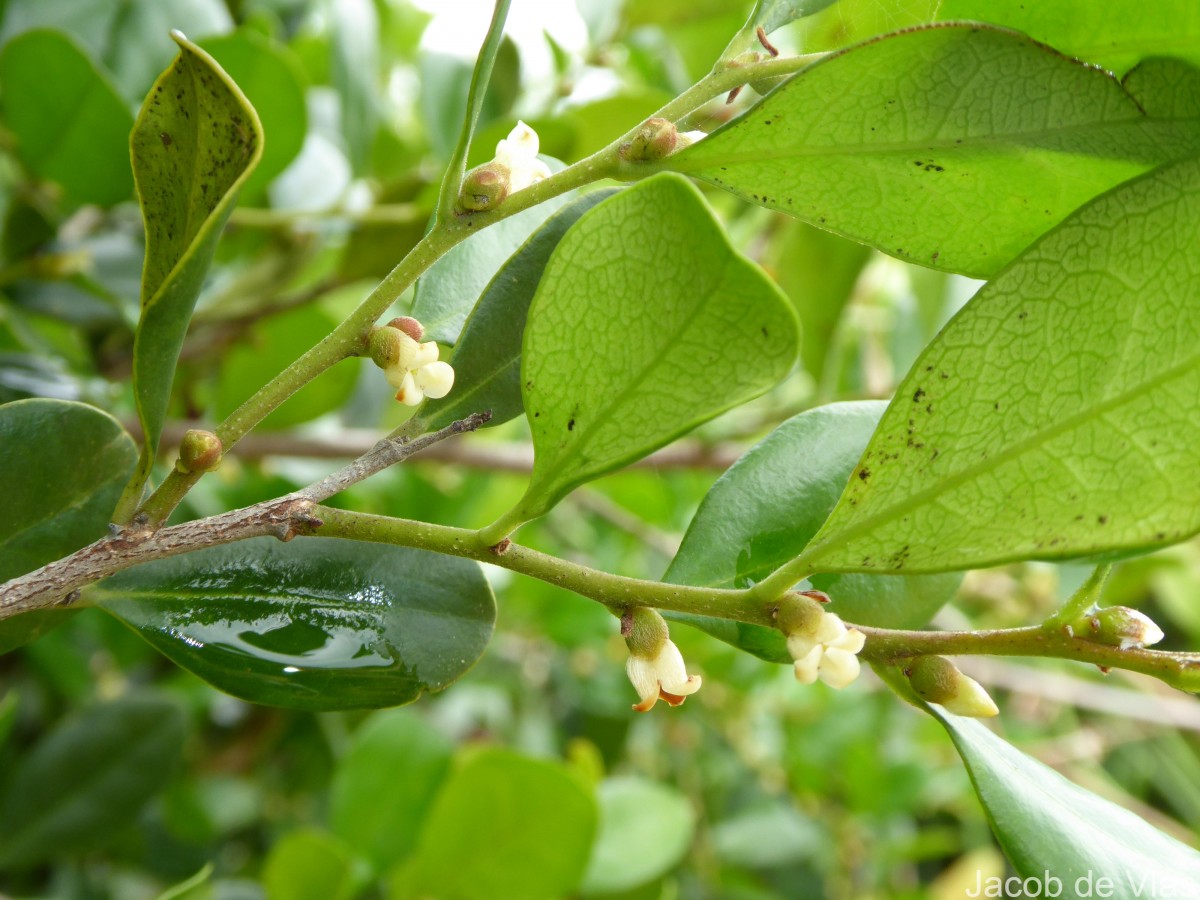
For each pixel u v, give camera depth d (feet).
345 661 0.45
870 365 1.20
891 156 0.41
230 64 0.75
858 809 1.27
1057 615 0.42
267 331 0.92
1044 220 0.43
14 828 0.78
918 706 0.43
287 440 0.92
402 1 1.23
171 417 0.97
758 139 0.41
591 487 1.27
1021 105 0.40
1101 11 0.42
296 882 0.74
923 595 0.51
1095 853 0.41
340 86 0.86
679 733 1.36
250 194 0.82
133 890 1.07
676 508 1.37
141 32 0.81
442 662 0.45
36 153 0.74
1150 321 0.37
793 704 1.36
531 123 0.77
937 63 0.39
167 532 0.40
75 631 0.99
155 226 0.39
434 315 0.49
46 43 0.68
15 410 0.43
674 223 0.36
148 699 0.83
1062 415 0.38
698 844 1.28
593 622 1.24
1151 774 1.68
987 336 0.38
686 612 0.41
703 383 0.39
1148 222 0.37
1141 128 0.41
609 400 0.39
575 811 0.74
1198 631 1.50
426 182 0.93
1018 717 1.56
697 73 1.05
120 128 0.73
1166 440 0.37
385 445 0.43
